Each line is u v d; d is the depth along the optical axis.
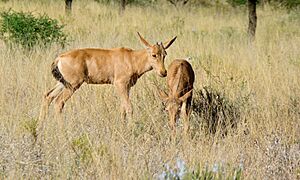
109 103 35.38
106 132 29.39
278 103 36.12
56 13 85.69
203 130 30.64
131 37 64.06
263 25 88.50
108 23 77.62
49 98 34.94
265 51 54.03
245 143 29.44
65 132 28.67
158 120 32.44
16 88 36.28
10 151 25.66
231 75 42.28
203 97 34.91
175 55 50.16
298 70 44.31
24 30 51.91
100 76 36.12
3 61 42.28
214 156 25.89
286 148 29.00
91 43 55.38
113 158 24.28
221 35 69.69
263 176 25.33
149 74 41.53
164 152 27.02
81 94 36.41
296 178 25.62
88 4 102.62
